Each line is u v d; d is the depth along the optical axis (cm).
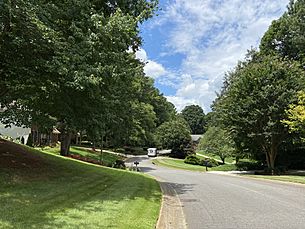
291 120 2884
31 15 1016
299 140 3159
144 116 6881
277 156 3922
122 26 1285
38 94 1331
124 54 1428
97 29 1245
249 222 866
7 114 1467
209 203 1198
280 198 1338
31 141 3098
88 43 1201
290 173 3334
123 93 2580
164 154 7569
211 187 1780
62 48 1156
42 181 1223
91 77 1126
